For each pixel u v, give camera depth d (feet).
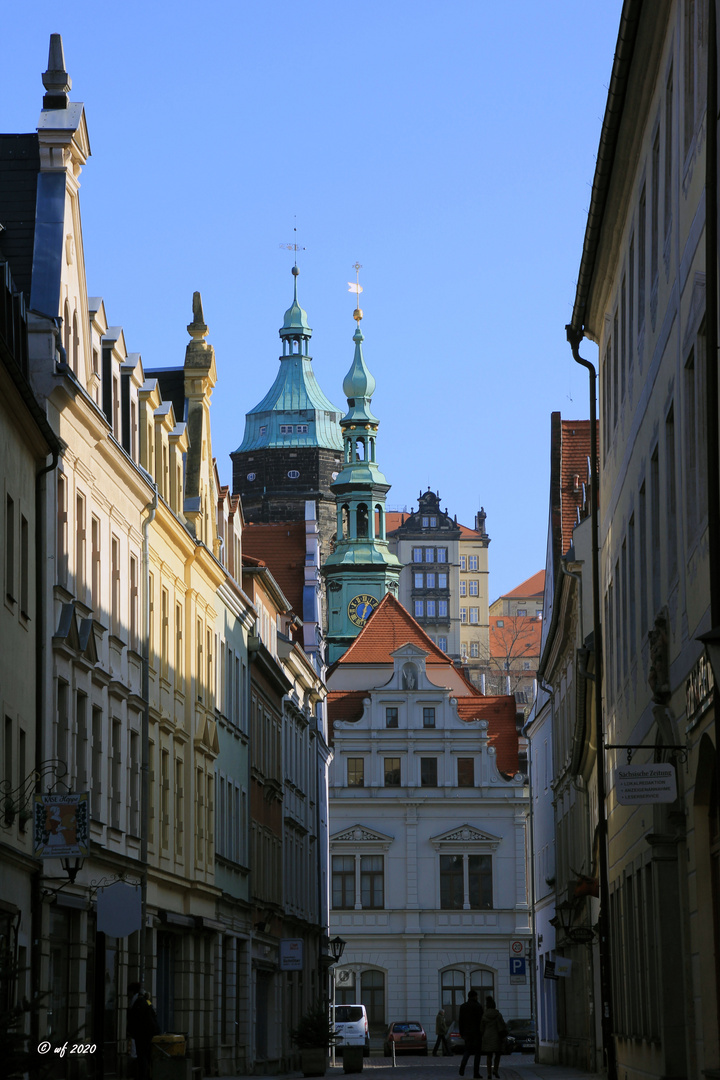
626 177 96.73
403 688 339.36
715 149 60.39
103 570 124.98
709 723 65.31
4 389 94.02
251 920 192.03
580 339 124.06
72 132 117.08
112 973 123.03
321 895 278.67
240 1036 184.14
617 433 109.60
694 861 72.43
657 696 79.56
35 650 104.83
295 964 189.98
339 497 494.18
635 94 87.04
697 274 67.92
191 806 157.28
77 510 117.91
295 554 295.28
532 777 275.18
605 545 122.62
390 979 326.65
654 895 82.89
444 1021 302.45
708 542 61.21
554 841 226.58
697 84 69.05
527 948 326.85
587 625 167.63
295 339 640.17
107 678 124.06
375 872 331.36
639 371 93.86
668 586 79.92
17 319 104.32
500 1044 149.07
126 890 92.43
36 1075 53.36
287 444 622.13
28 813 96.32
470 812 333.21
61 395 110.22
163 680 148.97
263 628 218.79
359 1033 266.77
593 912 159.94
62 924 109.40
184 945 153.48
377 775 334.85
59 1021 107.65
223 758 179.11
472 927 328.29
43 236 114.62
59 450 106.73
